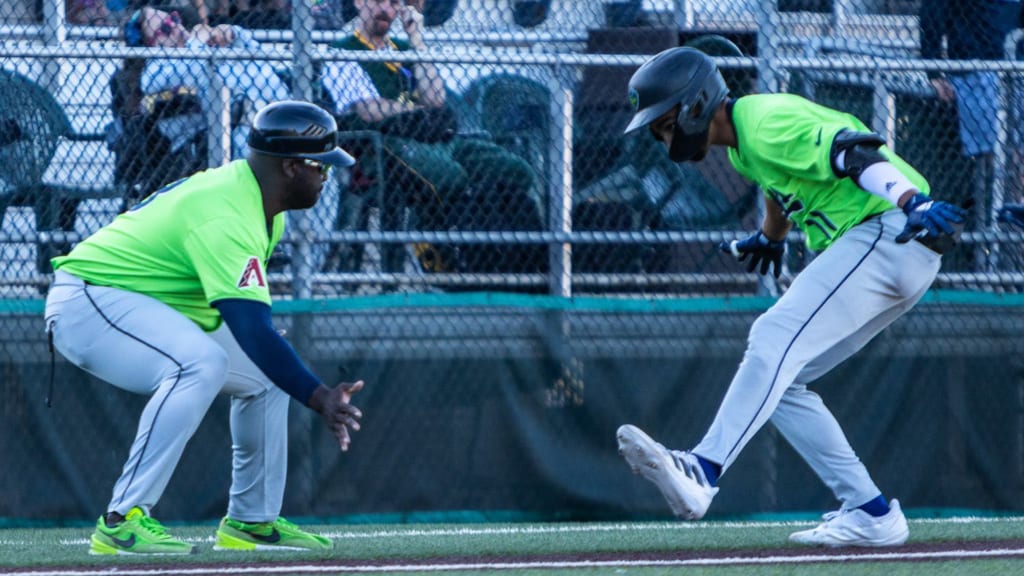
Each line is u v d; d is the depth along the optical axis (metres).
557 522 20.06
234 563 15.23
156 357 14.77
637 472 13.87
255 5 21.73
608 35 21.67
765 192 15.39
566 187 20.69
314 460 19.84
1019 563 14.80
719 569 14.52
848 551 15.90
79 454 19.80
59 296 15.20
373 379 19.88
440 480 19.95
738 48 21.56
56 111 20.19
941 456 20.52
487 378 20.02
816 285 14.38
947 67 21.03
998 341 20.59
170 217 14.89
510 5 22.08
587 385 20.09
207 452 19.97
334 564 15.24
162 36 21.28
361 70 20.36
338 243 20.27
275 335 13.88
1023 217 21.08
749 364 14.38
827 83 21.06
